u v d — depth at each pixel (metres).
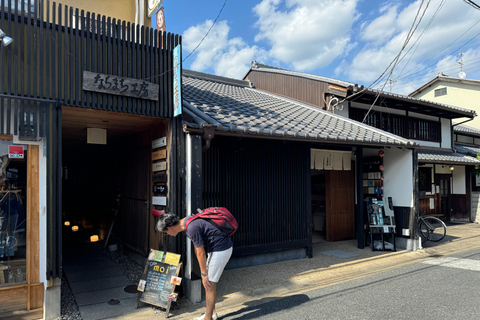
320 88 10.95
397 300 4.66
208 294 3.87
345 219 9.45
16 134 4.01
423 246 8.69
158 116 5.08
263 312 4.34
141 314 4.29
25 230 4.12
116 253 7.46
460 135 16.39
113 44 4.72
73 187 11.43
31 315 4.05
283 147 7.08
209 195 6.01
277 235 6.86
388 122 11.80
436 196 13.94
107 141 8.21
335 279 5.80
